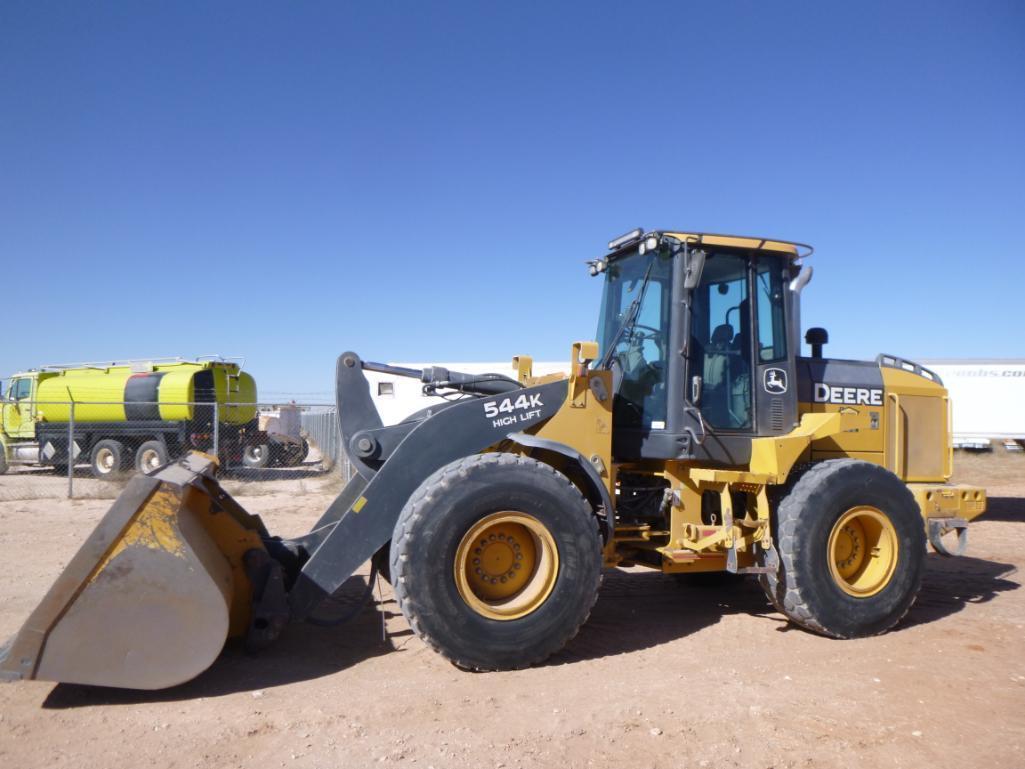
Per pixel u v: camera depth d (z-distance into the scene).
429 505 4.40
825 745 3.54
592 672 4.55
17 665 3.77
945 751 3.47
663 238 5.42
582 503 4.71
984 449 22.89
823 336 6.45
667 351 5.45
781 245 5.70
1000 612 6.14
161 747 3.45
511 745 3.51
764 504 5.31
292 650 4.90
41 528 10.14
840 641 5.28
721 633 5.47
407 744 3.51
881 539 5.53
